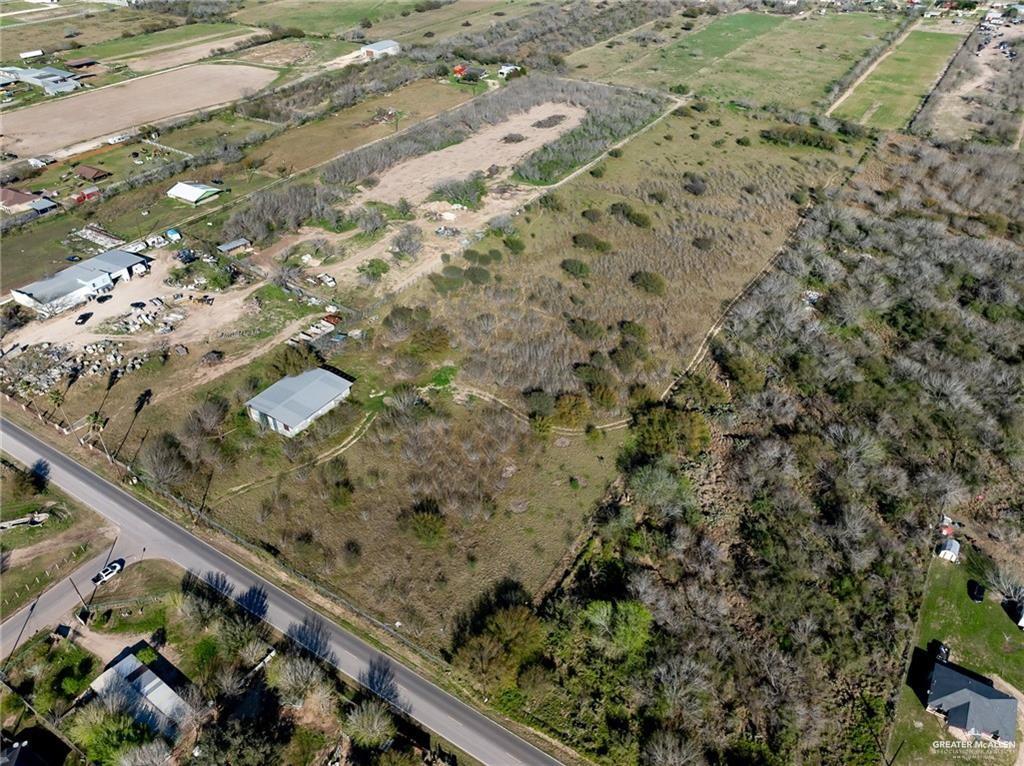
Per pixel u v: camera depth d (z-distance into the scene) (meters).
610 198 107.50
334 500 57.28
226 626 46.34
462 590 51.28
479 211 101.25
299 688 43.34
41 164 113.56
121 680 43.78
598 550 54.47
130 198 105.62
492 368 72.00
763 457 61.84
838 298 83.31
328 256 89.81
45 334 75.06
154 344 74.06
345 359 72.69
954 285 87.12
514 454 62.69
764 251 95.56
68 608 48.78
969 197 107.81
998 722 43.03
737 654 47.22
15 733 41.88
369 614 49.31
